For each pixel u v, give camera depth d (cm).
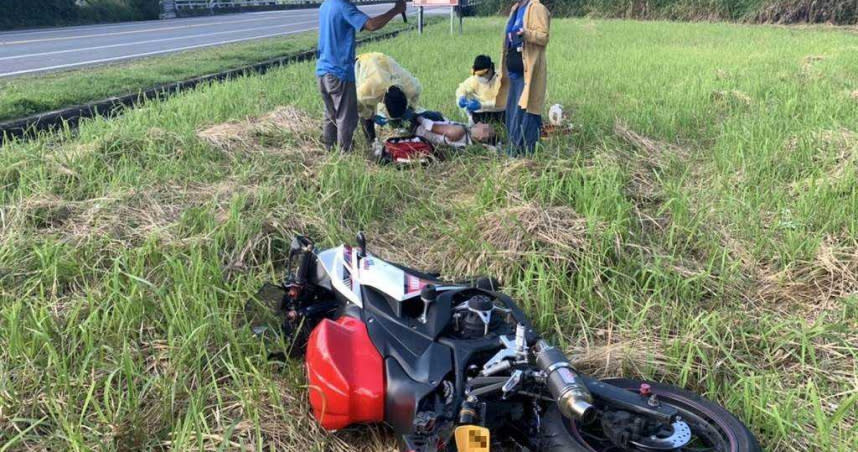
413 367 385
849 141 866
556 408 359
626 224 638
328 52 874
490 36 2816
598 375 463
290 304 509
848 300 537
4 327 484
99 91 1367
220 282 555
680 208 664
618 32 3019
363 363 401
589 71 1670
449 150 912
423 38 2739
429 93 1313
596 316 532
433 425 356
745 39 2570
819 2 3506
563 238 606
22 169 741
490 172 791
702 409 361
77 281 559
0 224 634
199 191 736
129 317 498
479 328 393
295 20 5056
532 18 838
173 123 1010
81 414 404
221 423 416
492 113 1001
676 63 1803
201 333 469
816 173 782
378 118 940
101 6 4894
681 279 571
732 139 951
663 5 4194
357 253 471
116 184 721
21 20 4116
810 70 1616
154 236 591
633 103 1212
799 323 519
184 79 1572
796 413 414
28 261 572
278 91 1290
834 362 479
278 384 461
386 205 756
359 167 814
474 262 600
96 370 452
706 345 480
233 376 434
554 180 705
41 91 1334
